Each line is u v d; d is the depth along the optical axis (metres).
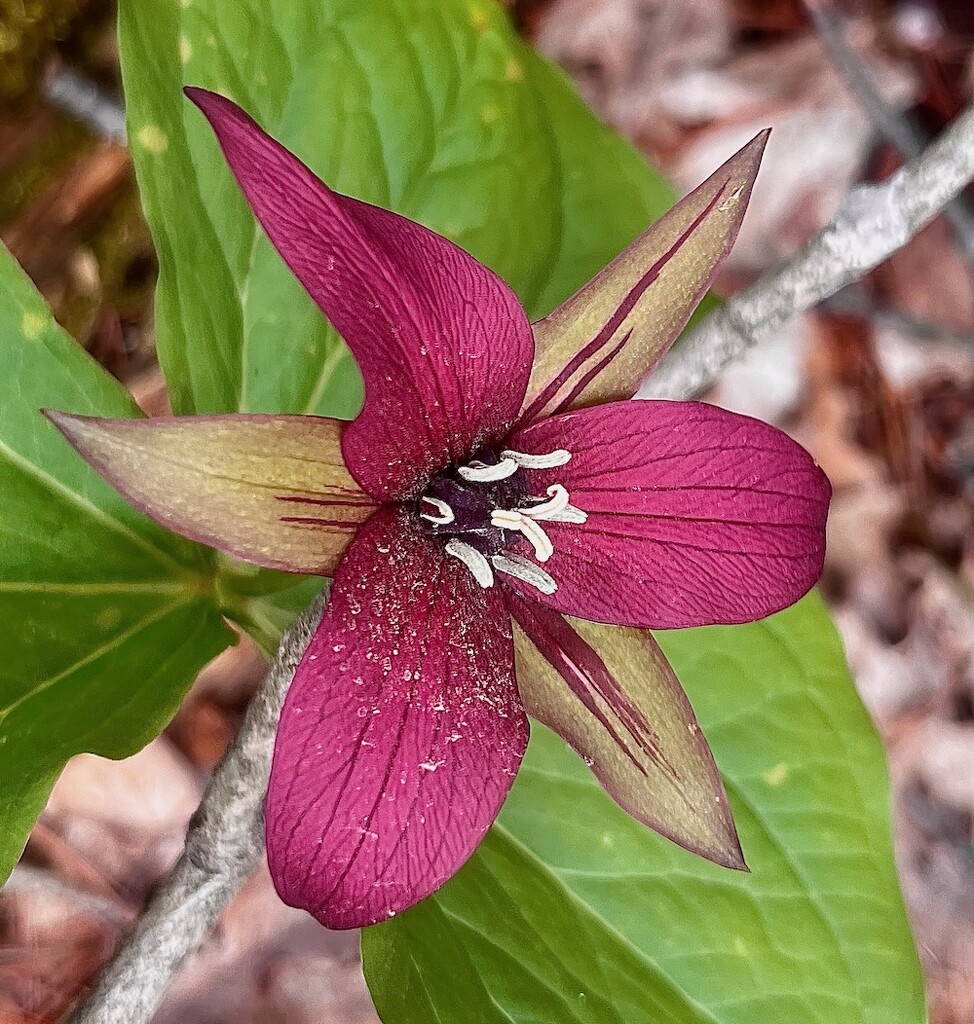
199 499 0.09
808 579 0.10
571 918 0.15
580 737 0.11
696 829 0.11
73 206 0.22
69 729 0.12
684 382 0.16
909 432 0.31
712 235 0.10
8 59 0.21
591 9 0.31
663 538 0.11
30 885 0.22
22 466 0.13
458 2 0.15
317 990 0.24
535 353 0.10
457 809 0.09
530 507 0.11
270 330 0.14
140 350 0.23
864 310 0.29
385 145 0.15
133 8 0.13
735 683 0.17
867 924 0.16
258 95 0.14
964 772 0.30
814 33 0.31
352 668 0.09
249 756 0.11
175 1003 0.23
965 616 0.30
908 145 0.25
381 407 0.09
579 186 0.18
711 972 0.16
